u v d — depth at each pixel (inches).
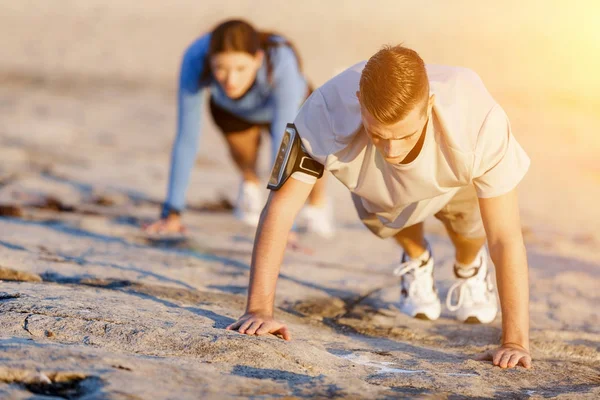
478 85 102.0
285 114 186.2
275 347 96.6
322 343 113.3
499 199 102.0
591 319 144.0
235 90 178.4
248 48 175.0
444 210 122.2
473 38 982.4
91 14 967.0
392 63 89.6
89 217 217.6
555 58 898.1
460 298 137.9
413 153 99.5
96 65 709.3
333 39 876.0
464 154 97.7
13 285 120.2
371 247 213.6
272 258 106.3
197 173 326.3
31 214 211.6
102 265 146.0
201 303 127.7
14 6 978.1
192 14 1019.3
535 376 101.2
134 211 237.1
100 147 365.4
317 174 106.2
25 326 98.3
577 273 188.2
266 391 81.4
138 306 112.8
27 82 599.2
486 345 124.1
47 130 391.2
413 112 89.5
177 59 767.7
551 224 282.4
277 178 106.5
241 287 147.0
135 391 76.6
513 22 1099.9
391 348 115.4
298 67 188.9
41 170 284.2
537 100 694.5
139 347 94.7
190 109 190.2
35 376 78.4
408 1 1184.2
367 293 155.7
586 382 101.7
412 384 92.1
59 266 140.6
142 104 550.0
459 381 94.9
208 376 84.2
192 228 217.2
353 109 100.3
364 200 115.8
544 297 159.6
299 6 1091.3
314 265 179.8
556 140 535.2
